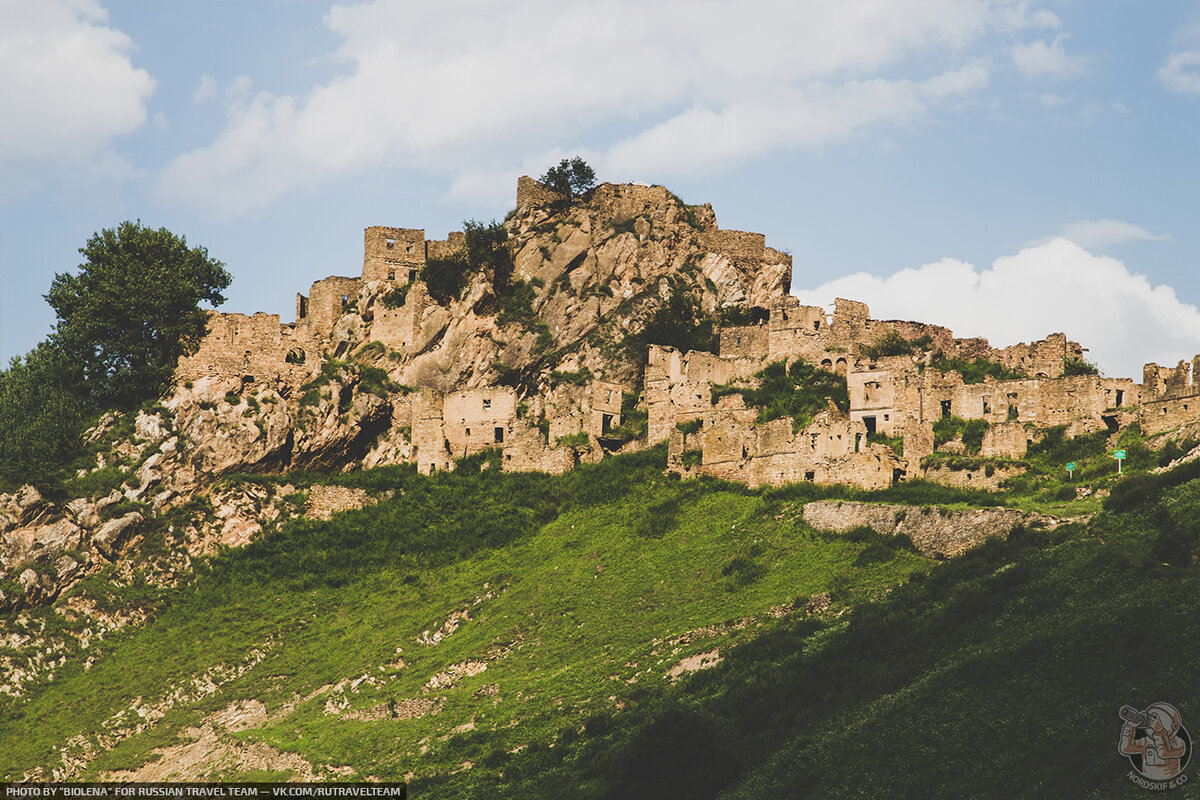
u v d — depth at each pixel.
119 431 162.25
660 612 127.56
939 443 149.12
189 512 156.88
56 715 134.12
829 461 141.62
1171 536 104.69
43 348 169.75
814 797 90.94
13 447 156.12
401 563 151.50
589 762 103.44
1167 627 94.06
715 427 150.12
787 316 167.38
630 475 154.00
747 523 137.12
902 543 124.94
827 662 107.19
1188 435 131.38
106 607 146.88
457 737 114.12
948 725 92.88
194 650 141.62
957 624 106.00
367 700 127.69
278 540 155.88
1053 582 105.75
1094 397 144.38
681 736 100.69
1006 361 164.38
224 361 168.75
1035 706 91.44
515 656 128.25
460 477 164.25
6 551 149.38
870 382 157.25
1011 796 84.19
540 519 153.25
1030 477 136.25
